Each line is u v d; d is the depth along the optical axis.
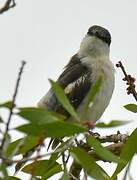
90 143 8.07
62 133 7.45
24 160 7.32
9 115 7.08
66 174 8.82
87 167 8.54
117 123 7.61
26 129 7.34
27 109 7.25
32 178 8.48
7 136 7.47
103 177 8.55
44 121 7.29
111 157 7.98
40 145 7.53
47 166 9.28
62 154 9.17
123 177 8.54
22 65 7.35
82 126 7.45
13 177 8.95
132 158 9.60
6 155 7.62
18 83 7.21
